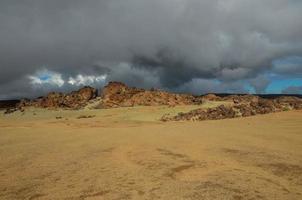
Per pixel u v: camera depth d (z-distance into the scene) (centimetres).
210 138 2875
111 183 1438
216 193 1260
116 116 7544
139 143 2703
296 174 1538
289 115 4888
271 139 2723
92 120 6812
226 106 7231
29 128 4734
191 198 1205
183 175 1562
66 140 3061
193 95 10381
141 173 1614
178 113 7175
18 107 11006
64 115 8681
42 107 10719
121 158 2030
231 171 1622
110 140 2970
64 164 1878
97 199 1229
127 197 1239
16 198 1277
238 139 2753
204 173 1595
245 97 8981
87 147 2552
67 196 1278
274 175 1530
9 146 2695
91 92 11444
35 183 1477
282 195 1237
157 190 1314
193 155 2077
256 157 1941
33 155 2211
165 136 3147
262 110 6762
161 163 1847
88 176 1576
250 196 1224
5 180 1545
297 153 2052
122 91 10438
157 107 8606
